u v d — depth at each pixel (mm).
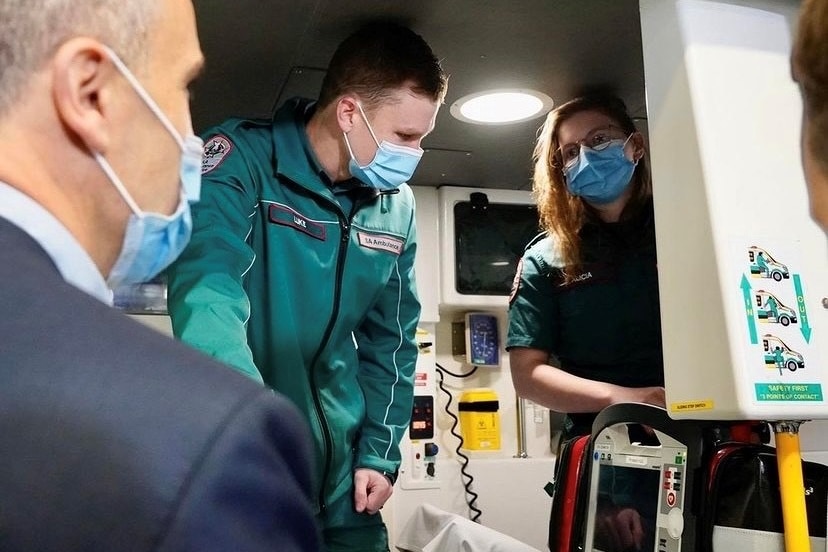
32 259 482
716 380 961
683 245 1033
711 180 995
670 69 1075
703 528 966
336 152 1453
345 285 1464
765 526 922
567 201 1819
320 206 1453
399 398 1622
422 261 2547
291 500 452
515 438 2711
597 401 1579
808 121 688
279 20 1483
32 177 528
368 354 1635
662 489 1042
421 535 2158
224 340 1032
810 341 973
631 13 1493
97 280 548
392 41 1416
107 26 558
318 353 1439
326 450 1449
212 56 1615
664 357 1060
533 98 1895
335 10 1454
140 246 633
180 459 409
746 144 1026
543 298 1828
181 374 446
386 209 1569
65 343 435
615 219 1775
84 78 543
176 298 1145
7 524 384
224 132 1413
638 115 2020
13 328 434
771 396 932
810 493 954
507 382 2725
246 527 418
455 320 2736
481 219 2609
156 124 604
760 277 976
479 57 1666
